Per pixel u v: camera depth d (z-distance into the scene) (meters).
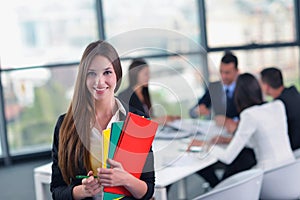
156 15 6.18
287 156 3.42
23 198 4.71
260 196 3.30
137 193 1.71
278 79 3.72
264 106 3.45
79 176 1.73
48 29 5.95
